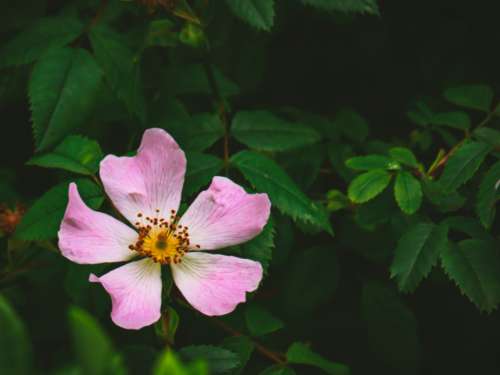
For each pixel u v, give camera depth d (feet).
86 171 1.35
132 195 1.32
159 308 1.29
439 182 1.39
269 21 1.39
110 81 1.40
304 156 1.50
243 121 1.45
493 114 1.46
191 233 1.33
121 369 1.00
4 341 1.02
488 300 1.33
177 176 1.33
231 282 1.31
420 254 1.36
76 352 0.94
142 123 1.43
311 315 1.46
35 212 1.32
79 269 1.34
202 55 1.45
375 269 1.49
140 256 1.32
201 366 0.96
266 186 1.37
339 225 1.48
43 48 1.39
